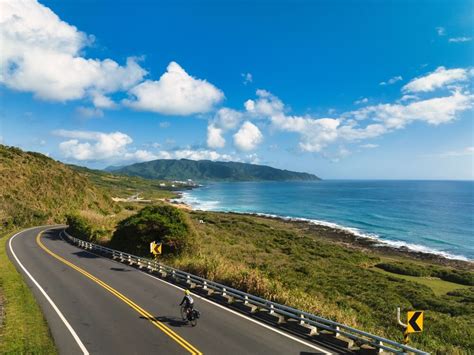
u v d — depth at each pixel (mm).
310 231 84625
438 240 74125
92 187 99250
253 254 46875
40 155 93375
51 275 25859
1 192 66500
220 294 19891
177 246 34781
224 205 163125
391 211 125562
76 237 48438
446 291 37719
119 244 37969
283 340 13867
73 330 14750
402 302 28172
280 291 19047
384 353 12578
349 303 25328
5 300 18719
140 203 156125
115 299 19531
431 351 14945
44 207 73062
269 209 141750
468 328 20609
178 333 14484
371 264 52938
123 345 13258
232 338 14008
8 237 48719
